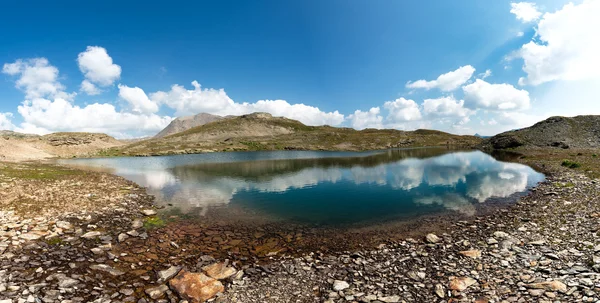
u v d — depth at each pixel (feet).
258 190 110.11
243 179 140.46
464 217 68.80
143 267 42.57
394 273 40.29
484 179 123.44
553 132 308.81
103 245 50.01
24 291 32.14
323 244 54.13
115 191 97.71
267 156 334.44
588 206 63.52
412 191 103.71
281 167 201.57
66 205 71.82
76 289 34.40
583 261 37.19
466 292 33.37
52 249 45.80
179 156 354.54
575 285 31.30
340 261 45.57
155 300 33.78
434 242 52.65
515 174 134.21
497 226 59.26
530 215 64.44
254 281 38.88
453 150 366.43
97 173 153.48
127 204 80.33
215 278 39.58
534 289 31.91
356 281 38.37
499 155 252.83
